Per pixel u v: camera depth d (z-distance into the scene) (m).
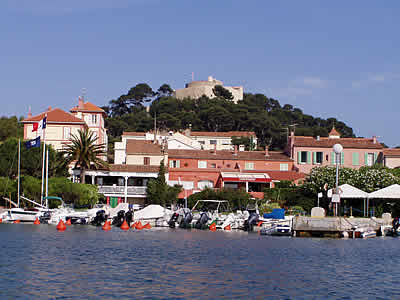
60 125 90.25
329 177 69.69
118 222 60.53
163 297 24.20
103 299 23.66
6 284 26.05
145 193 78.94
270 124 180.12
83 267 30.98
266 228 54.19
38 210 61.97
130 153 88.62
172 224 60.94
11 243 40.97
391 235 55.66
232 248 41.44
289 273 30.69
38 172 74.81
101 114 105.62
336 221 52.75
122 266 31.61
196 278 28.52
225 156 90.75
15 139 77.50
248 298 24.45
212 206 65.94
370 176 68.62
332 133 124.62
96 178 82.06
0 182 69.38
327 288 26.77
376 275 30.58
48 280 27.16
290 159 91.88
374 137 96.81
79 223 61.50
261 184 83.38
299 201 71.50
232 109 194.00
